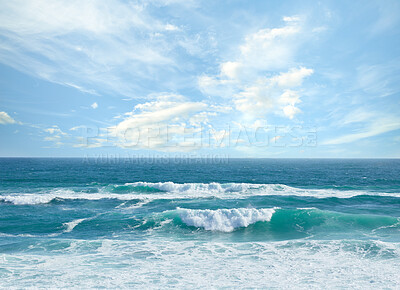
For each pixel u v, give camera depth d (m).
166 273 7.54
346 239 10.70
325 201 18.16
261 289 6.42
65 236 11.45
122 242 10.48
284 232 12.00
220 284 6.75
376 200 18.50
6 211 15.52
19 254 9.13
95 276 7.29
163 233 11.91
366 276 7.19
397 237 10.94
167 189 23.08
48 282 6.86
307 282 6.84
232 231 12.29
